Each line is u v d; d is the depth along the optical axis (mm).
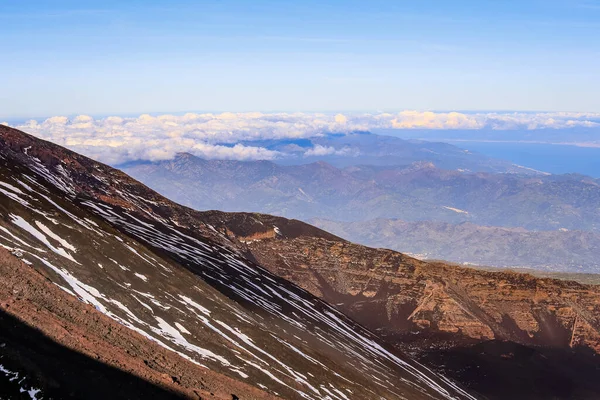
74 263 76875
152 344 66812
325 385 90688
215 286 120062
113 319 67062
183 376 63781
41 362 50594
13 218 78938
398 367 144250
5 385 45750
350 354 129375
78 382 51094
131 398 53656
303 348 105500
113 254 87500
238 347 83188
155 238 143375
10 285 61000
